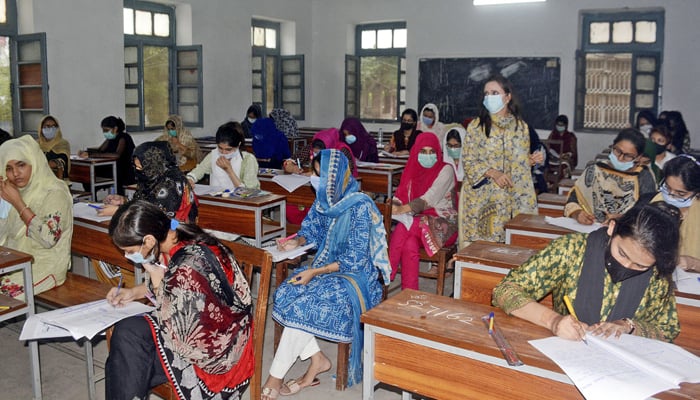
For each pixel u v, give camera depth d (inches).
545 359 55.1
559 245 65.2
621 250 58.7
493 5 369.4
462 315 66.7
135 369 72.1
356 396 102.4
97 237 118.0
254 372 86.3
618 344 57.1
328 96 428.1
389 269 105.5
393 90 413.7
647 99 346.0
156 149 117.2
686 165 92.0
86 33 286.4
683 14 330.0
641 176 112.6
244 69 378.9
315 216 110.0
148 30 328.8
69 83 281.1
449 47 385.1
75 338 71.4
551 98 362.3
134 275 119.6
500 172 130.6
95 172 252.2
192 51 339.3
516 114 131.5
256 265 85.4
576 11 349.4
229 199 143.7
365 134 241.3
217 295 71.9
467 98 384.8
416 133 279.9
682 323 81.7
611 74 352.2
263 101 400.2
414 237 137.4
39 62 266.4
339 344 102.7
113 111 302.4
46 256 109.0
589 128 361.7
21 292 106.3
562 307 66.5
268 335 127.7
